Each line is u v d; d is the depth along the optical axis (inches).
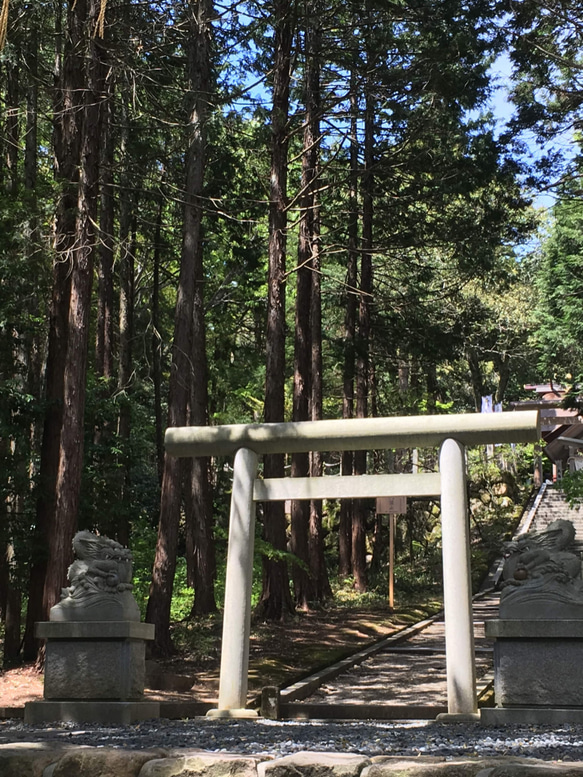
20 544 550.3
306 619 689.0
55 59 716.0
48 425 571.8
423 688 462.0
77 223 519.8
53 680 335.6
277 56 691.4
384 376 1309.1
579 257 1067.9
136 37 572.1
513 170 775.1
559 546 320.5
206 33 586.9
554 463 1706.4
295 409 763.4
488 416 343.6
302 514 767.7
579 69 698.8
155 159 745.0
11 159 713.6
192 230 573.3
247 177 831.1
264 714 342.0
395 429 351.6
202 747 240.7
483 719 305.1
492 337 1010.1
